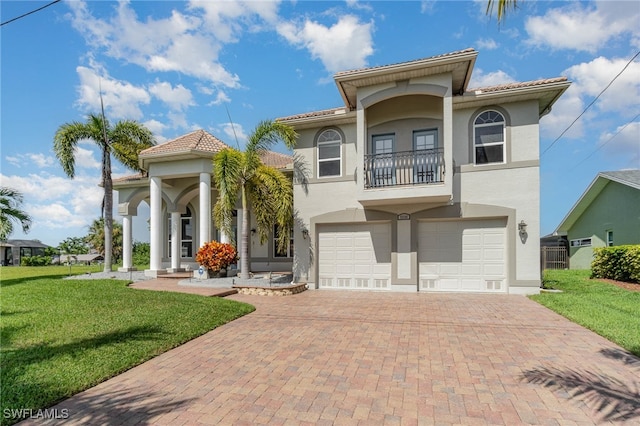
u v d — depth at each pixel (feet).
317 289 44.88
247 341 21.86
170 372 16.83
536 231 37.65
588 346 20.24
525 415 12.50
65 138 54.54
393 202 40.70
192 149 51.44
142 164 57.77
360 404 13.44
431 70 37.27
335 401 13.70
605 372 16.31
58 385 14.53
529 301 34.24
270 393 14.46
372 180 42.42
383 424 11.99
